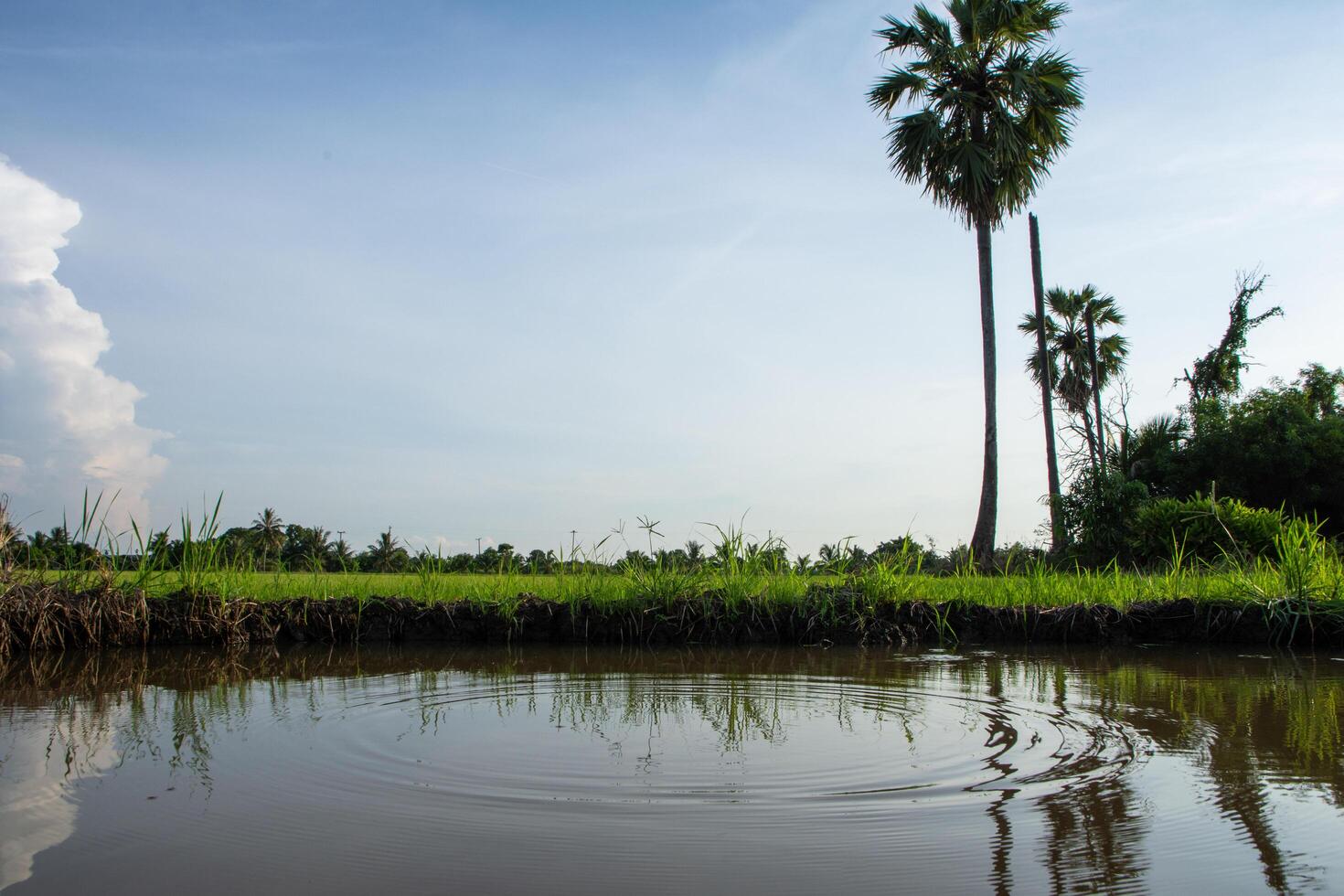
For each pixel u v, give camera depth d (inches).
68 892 96.7
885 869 103.0
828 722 179.3
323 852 107.7
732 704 199.3
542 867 103.6
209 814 121.0
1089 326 1164.5
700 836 113.5
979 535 780.6
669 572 344.2
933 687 222.8
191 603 312.8
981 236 804.0
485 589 358.9
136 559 328.5
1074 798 128.7
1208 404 1045.8
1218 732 169.5
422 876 101.0
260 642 315.3
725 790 132.3
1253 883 99.7
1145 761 148.7
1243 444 944.9
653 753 153.6
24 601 295.3
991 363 796.0
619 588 343.0
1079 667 259.3
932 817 120.4
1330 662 272.7
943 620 332.8
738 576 346.0
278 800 126.6
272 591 339.3
